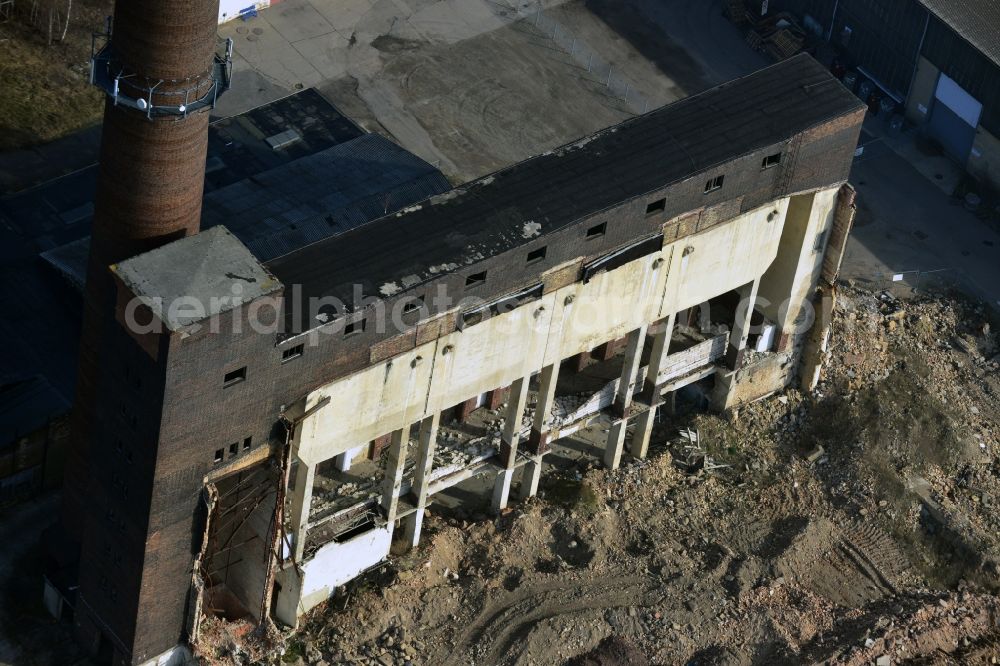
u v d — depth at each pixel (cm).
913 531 10788
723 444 11119
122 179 8156
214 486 8644
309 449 8888
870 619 10169
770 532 10638
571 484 10638
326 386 8700
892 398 11512
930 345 12025
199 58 7869
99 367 8431
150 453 8225
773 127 9888
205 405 8206
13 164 12200
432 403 9325
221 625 9325
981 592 10575
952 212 13175
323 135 12206
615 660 9712
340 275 8712
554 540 10306
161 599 8862
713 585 10175
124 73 7831
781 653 9869
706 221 9825
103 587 8994
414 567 9919
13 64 12900
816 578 10419
